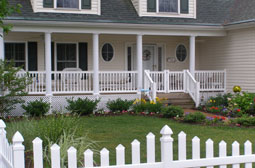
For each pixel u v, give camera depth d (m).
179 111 12.55
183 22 16.44
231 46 16.75
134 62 18.44
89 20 14.34
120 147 4.16
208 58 18.66
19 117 13.06
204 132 9.88
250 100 13.74
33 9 14.90
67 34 16.98
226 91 17.11
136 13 16.64
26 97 14.16
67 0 15.44
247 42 15.76
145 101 14.55
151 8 16.69
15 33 16.19
